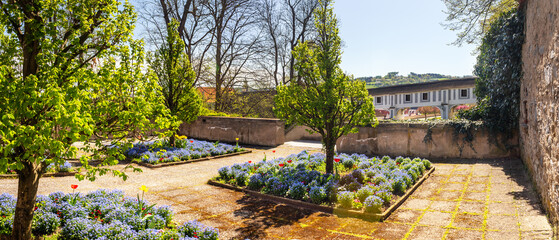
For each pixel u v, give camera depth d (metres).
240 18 26.31
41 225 4.78
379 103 55.75
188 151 13.85
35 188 4.04
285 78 28.86
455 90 45.12
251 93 28.69
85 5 4.14
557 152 4.80
